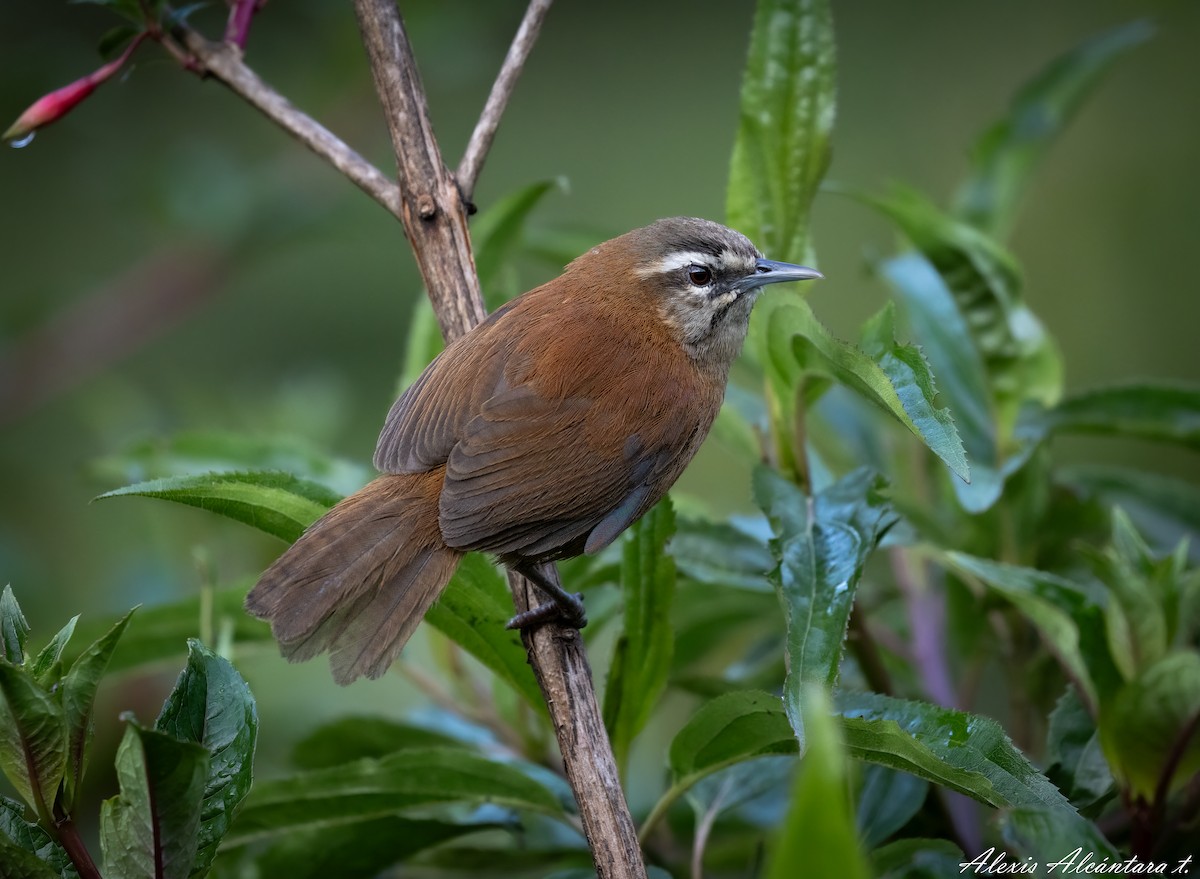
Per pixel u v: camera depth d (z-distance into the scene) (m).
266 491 7.48
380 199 8.45
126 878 6.02
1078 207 18.41
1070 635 8.08
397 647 7.66
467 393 8.59
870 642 8.66
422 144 8.36
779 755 7.30
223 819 6.37
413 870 9.60
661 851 9.37
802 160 8.79
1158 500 10.25
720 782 8.41
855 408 11.03
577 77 20.42
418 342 9.88
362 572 7.80
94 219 18.34
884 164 19.31
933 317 9.63
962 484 9.24
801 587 7.38
